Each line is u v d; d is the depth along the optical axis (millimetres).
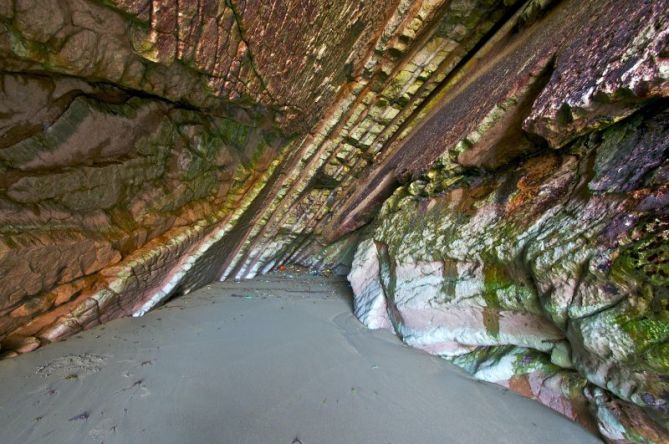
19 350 2852
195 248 4742
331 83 4352
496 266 2756
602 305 1810
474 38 4520
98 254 3193
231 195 4809
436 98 5250
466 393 2740
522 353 2705
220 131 3793
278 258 7855
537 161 2830
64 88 2141
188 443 2098
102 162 2816
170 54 2150
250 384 2758
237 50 2510
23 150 2193
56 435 2084
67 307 3217
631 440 1893
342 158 5934
